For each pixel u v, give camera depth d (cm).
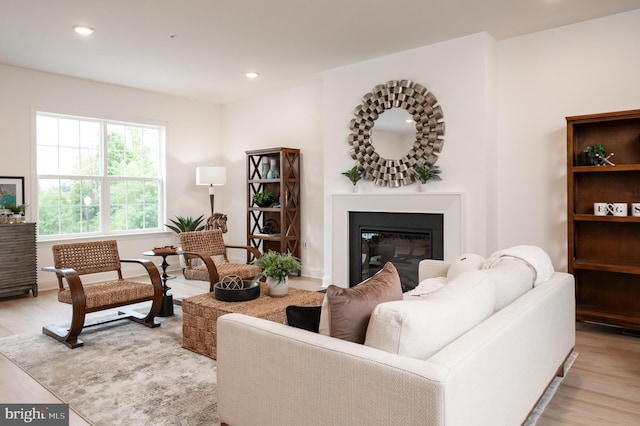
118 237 575
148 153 616
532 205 393
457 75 399
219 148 690
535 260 240
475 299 171
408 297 249
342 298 157
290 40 404
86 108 541
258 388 171
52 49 428
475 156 390
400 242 447
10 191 483
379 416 133
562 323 244
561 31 375
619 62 349
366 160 461
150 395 239
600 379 258
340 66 484
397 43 411
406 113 431
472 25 370
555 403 229
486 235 388
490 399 149
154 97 609
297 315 178
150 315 364
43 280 509
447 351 139
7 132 481
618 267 326
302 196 587
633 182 345
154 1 322
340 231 479
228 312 280
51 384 253
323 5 330
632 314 338
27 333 348
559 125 378
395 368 130
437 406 121
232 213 681
